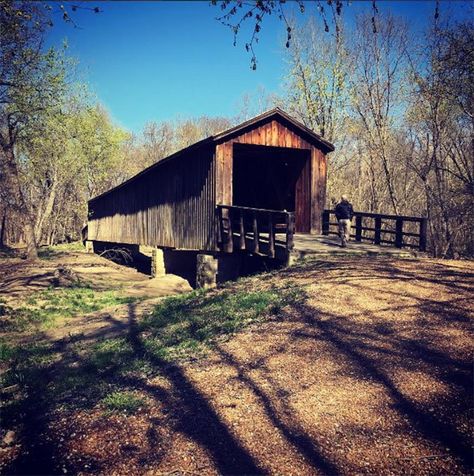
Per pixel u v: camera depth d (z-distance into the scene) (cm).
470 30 1734
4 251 2933
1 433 500
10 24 1409
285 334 692
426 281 902
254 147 1622
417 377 533
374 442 420
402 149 2933
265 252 1239
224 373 586
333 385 527
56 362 770
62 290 1542
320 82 2688
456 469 378
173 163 1784
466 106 1977
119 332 920
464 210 2264
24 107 2042
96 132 3020
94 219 2850
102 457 428
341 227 1312
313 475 381
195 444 435
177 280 1866
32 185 3097
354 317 732
